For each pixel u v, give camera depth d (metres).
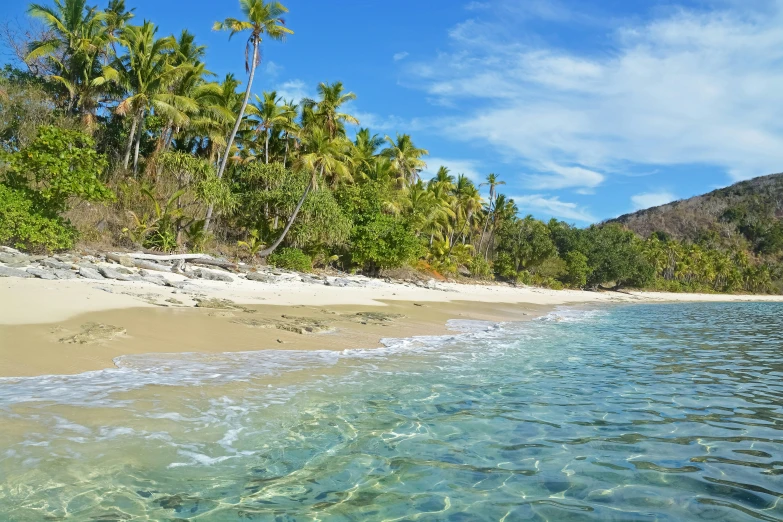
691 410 6.70
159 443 4.65
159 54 28.64
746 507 3.96
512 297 31.30
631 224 157.50
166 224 22.47
